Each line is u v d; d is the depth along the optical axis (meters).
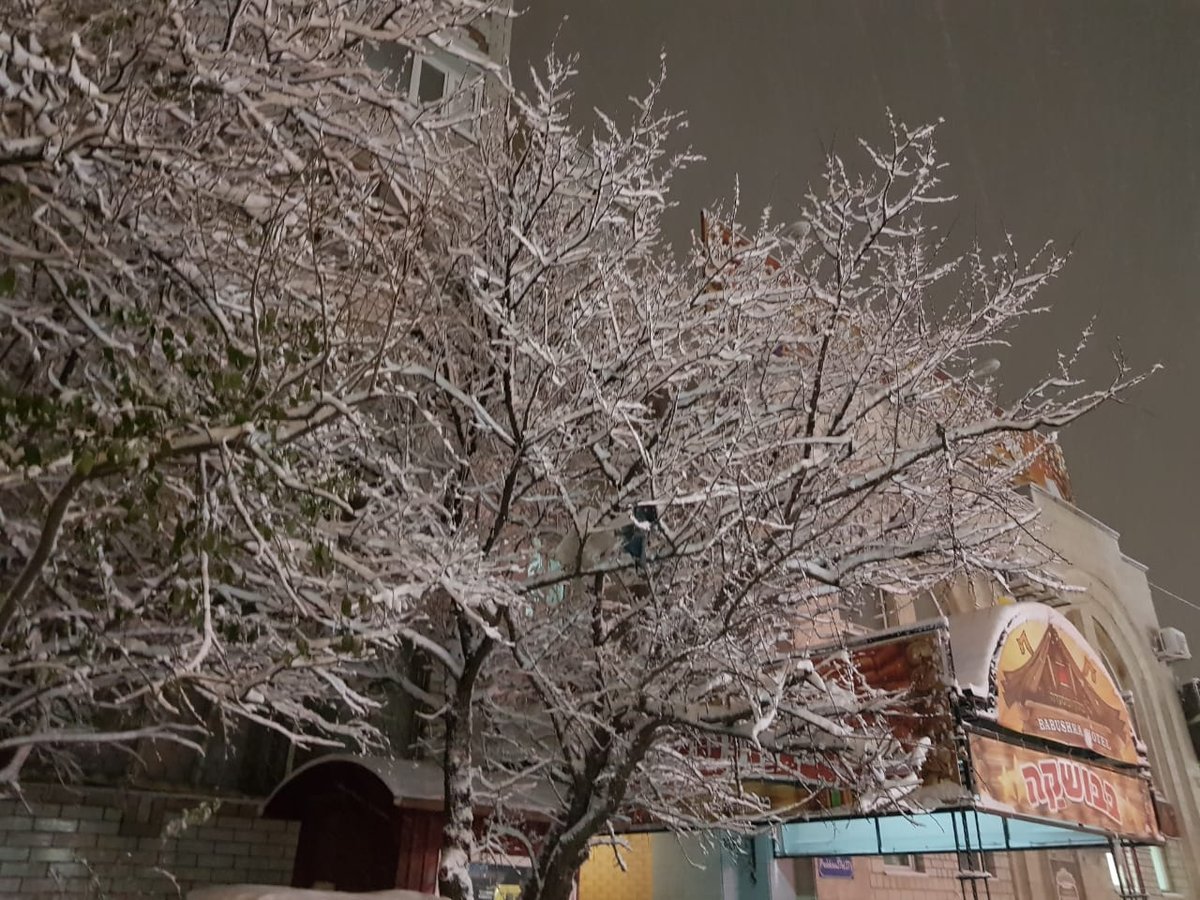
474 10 7.07
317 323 5.80
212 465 5.30
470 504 9.38
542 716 10.38
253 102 5.93
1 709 5.45
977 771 8.62
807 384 9.83
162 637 6.47
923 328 10.17
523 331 8.01
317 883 8.81
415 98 11.70
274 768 9.46
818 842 11.91
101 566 5.61
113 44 5.51
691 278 11.91
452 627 9.53
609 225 9.85
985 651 9.38
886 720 8.99
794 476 8.59
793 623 10.19
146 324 5.31
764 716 6.73
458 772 7.70
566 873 7.57
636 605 8.62
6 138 4.83
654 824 10.20
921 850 11.31
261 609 6.72
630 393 8.84
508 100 10.44
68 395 4.60
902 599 14.42
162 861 8.28
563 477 9.07
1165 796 20.00
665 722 7.73
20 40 5.50
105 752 8.34
